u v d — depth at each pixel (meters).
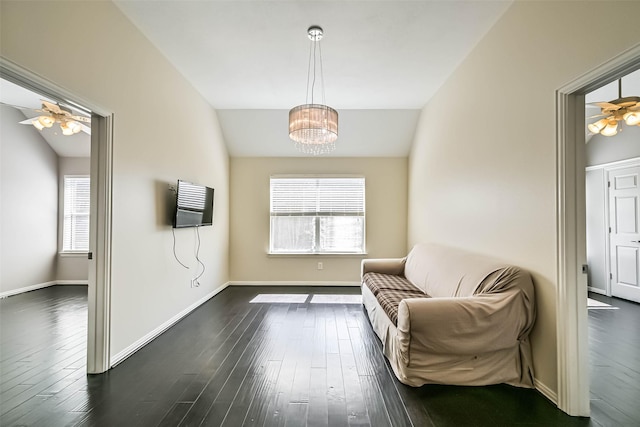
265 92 4.01
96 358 2.27
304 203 5.35
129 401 1.92
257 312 3.78
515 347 2.13
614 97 4.02
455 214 3.34
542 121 2.00
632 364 2.42
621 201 4.47
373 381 2.17
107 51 2.29
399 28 2.65
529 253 2.14
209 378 2.20
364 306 4.01
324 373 2.28
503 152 2.44
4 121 4.64
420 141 4.64
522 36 2.20
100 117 2.30
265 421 1.73
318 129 2.76
